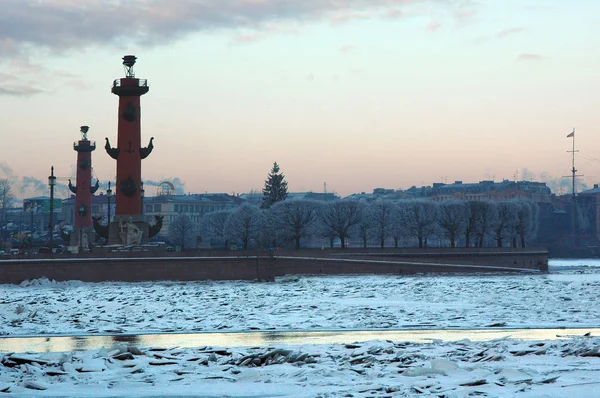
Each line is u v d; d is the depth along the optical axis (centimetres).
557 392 5197
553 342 7819
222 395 5412
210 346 8012
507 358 6719
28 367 6334
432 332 9812
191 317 12156
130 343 9062
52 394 5500
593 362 6531
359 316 12031
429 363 6588
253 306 14038
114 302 14875
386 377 5941
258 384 5772
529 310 12788
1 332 10412
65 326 11100
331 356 7169
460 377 5853
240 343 8875
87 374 6238
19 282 19975
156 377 6091
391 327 10431
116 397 5400
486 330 9988
